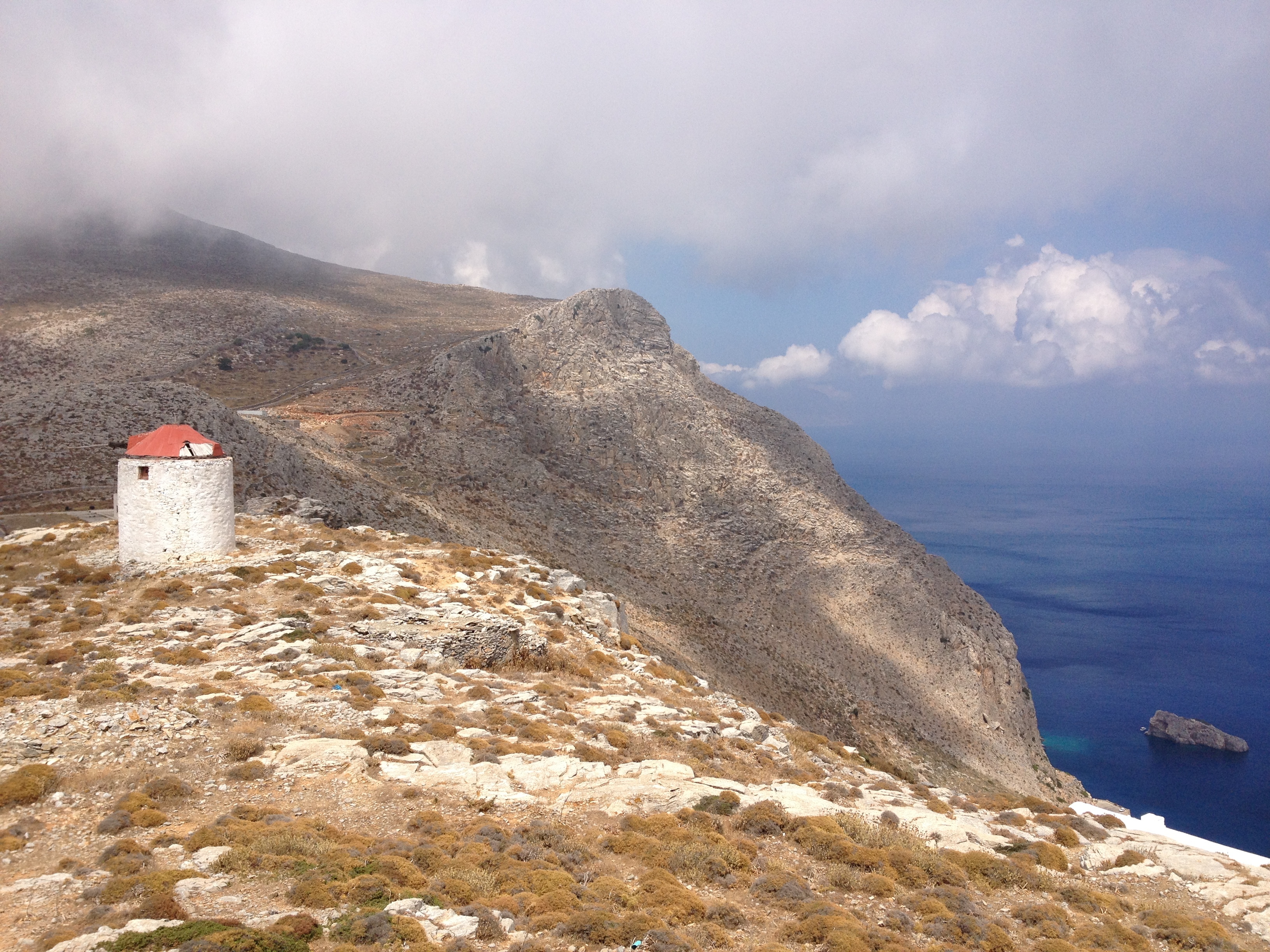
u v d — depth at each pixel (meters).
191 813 15.62
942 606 132.25
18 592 30.61
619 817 18.02
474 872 14.36
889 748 96.88
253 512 50.25
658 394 150.00
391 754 19.39
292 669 24.16
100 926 11.21
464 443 124.75
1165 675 180.62
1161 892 18.44
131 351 141.75
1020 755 115.75
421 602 33.31
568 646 34.81
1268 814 116.56
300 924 11.73
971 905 15.89
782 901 15.20
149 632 26.19
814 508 142.38
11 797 15.02
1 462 66.44
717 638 102.69
